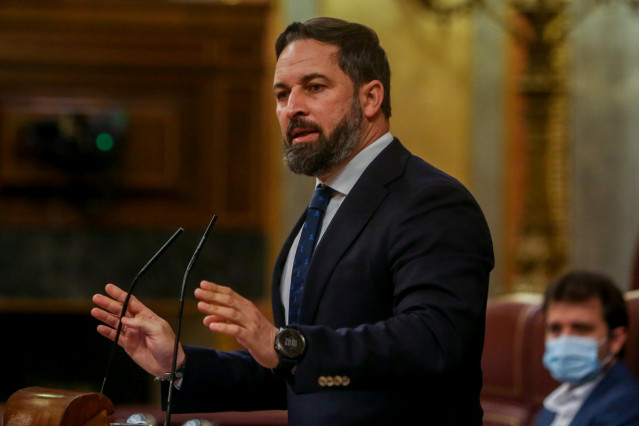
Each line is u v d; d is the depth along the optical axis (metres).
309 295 7.25
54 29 26.05
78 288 26.25
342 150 7.54
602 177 26.75
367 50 7.72
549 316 13.66
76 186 26.00
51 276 26.19
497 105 26.73
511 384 16.59
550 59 26.72
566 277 13.73
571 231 26.66
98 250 26.34
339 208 7.48
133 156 26.48
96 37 26.25
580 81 26.75
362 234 7.28
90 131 25.53
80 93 26.25
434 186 7.19
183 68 26.66
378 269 7.12
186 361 7.54
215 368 7.67
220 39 26.78
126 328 7.11
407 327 6.39
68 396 6.13
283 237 26.69
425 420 7.05
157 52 26.53
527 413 16.11
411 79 26.78
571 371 13.20
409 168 7.59
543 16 26.31
